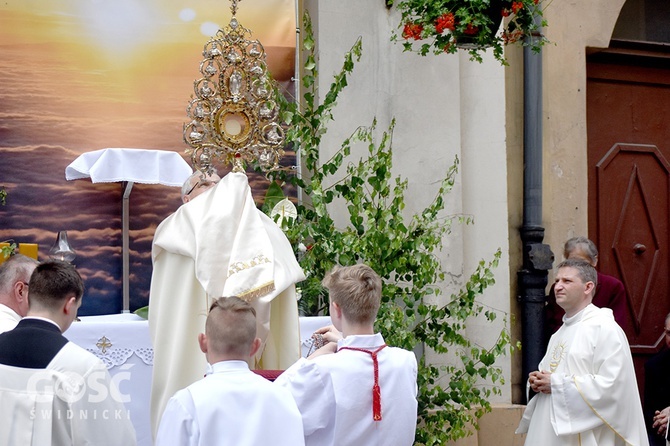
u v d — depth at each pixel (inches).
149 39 356.8
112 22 353.7
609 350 270.8
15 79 344.5
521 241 381.7
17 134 344.2
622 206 415.2
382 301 305.1
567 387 269.3
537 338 371.2
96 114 351.3
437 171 366.3
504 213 371.9
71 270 192.5
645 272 415.2
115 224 354.3
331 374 185.2
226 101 233.8
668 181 423.5
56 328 187.8
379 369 188.9
